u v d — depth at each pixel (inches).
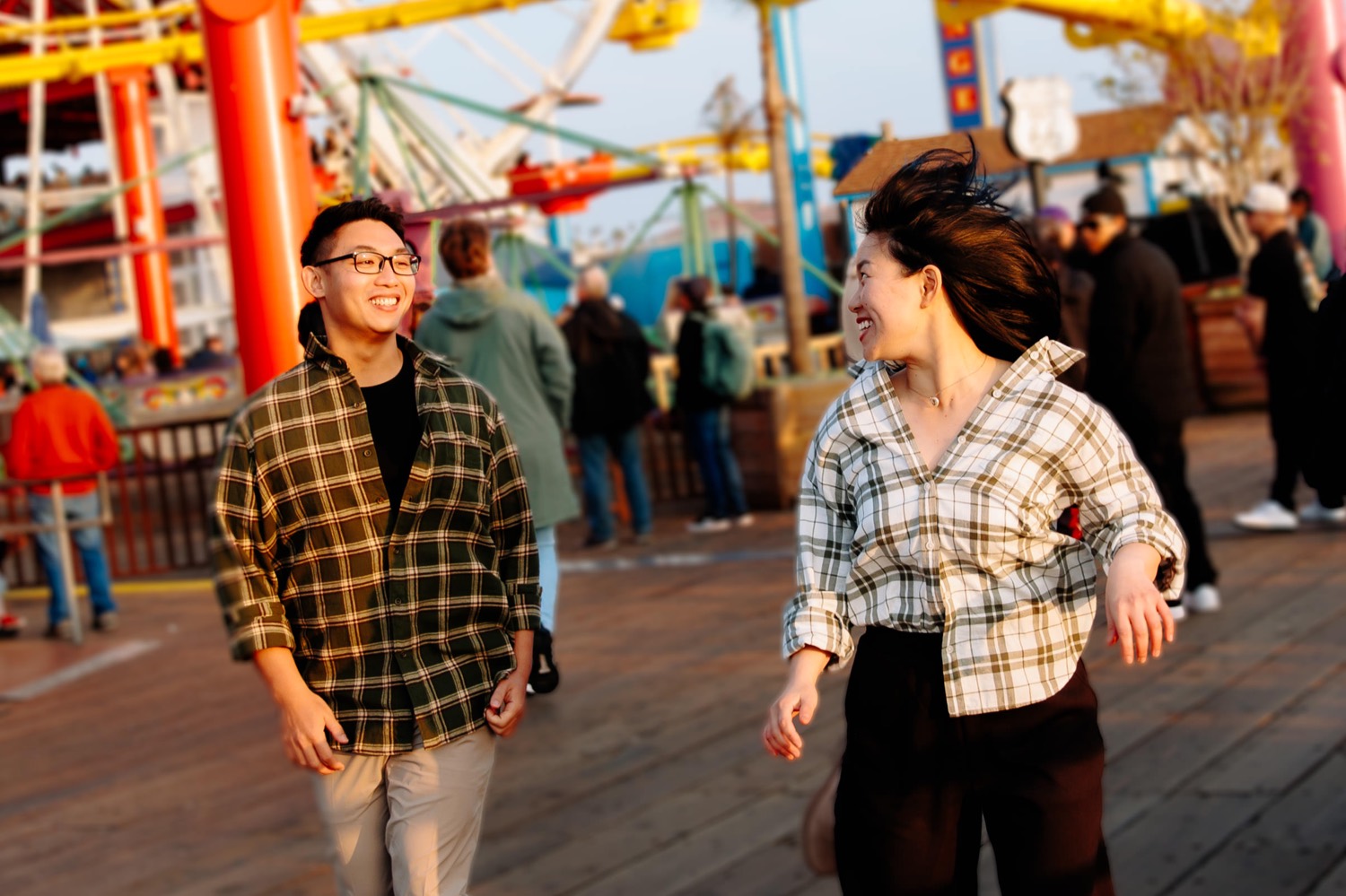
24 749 250.4
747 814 178.5
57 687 301.0
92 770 232.1
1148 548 86.7
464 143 827.4
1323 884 141.4
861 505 94.3
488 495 109.0
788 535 395.5
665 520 453.4
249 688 281.7
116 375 934.4
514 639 109.7
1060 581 92.0
